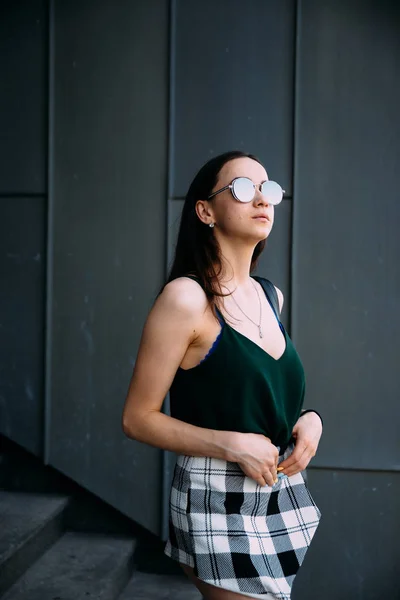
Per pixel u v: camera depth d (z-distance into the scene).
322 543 3.24
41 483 3.38
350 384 3.20
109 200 3.24
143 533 3.32
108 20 3.23
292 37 3.15
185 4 3.19
